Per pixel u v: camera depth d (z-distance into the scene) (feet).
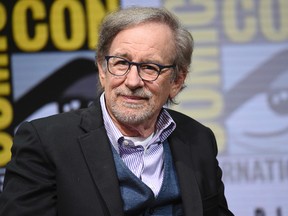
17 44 17.37
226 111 17.52
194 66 17.54
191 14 17.60
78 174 9.46
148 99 9.64
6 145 17.26
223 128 17.49
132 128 9.98
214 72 17.56
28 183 9.38
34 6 17.42
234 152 17.48
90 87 17.48
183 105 17.49
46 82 17.40
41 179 9.44
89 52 17.49
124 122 9.67
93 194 9.37
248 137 17.49
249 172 17.42
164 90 9.89
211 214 10.32
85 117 10.13
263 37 17.62
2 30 17.35
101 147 9.74
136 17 9.60
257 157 17.48
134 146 10.08
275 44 17.63
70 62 17.47
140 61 9.48
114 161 9.78
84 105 17.47
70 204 9.27
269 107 17.57
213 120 17.51
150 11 9.74
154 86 9.62
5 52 17.33
